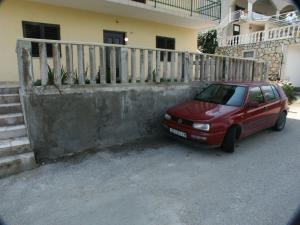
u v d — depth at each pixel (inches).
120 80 230.2
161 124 249.0
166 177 165.3
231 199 137.2
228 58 327.0
